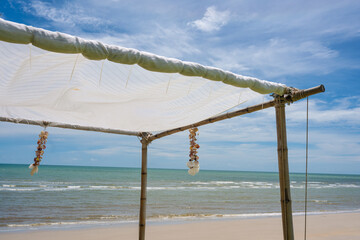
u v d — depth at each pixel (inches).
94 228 381.1
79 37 60.0
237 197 844.0
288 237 96.3
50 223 419.5
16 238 319.0
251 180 2114.9
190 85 85.1
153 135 149.9
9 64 66.3
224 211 577.9
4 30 52.0
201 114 112.2
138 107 103.6
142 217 148.9
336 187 1526.8
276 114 101.8
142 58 66.5
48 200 682.2
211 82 85.3
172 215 515.5
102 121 121.2
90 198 741.9
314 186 1604.3
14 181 1284.4
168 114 111.5
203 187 1250.0
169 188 1136.8
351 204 741.3
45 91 83.7
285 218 97.3
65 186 1080.8
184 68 72.4
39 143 122.9
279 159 100.2
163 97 92.4
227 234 346.6
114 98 92.5
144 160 153.2
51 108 102.4
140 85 82.0
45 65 68.4
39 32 55.2
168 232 355.3
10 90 80.4
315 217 483.8
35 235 334.6
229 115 116.4
